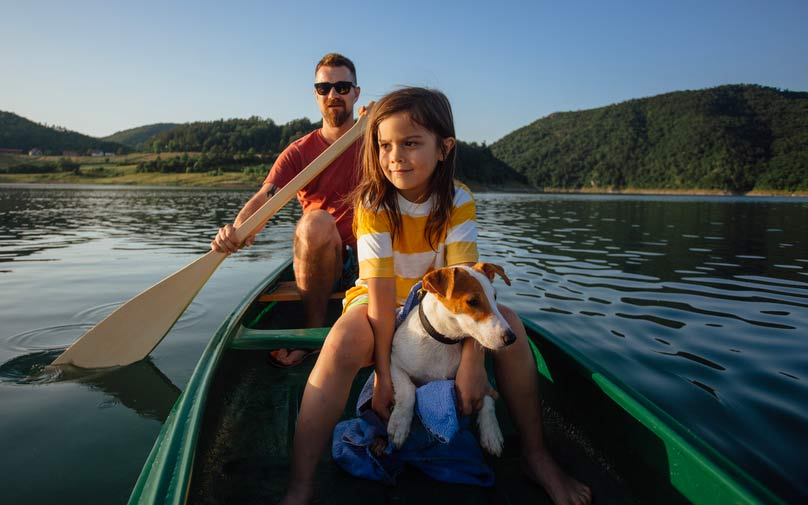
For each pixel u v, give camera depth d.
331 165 3.61
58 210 16.48
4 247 7.70
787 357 3.21
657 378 2.88
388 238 1.95
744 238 10.20
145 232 10.08
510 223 13.84
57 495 1.68
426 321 1.77
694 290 5.09
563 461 2.00
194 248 7.77
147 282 5.18
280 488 1.78
